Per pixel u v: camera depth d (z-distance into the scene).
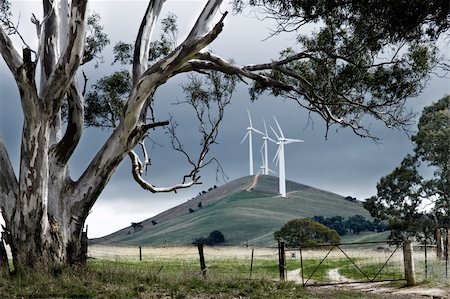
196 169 33.88
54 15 28.02
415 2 26.56
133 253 64.88
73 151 27.83
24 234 26.52
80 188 27.88
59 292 22.75
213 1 26.31
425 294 25.31
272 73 35.12
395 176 83.06
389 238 85.44
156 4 29.69
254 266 45.31
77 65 25.31
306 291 25.78
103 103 37.66
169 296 23.28
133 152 32.12
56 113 26.86
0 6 30.22
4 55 25.02
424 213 83.06
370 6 27.64
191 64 29.06
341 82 33.47
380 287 28.27
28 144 26.00
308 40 33.16
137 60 28.77
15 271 26.11
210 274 27.94
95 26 36.81
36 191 26.19
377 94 34.28
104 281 25.25
